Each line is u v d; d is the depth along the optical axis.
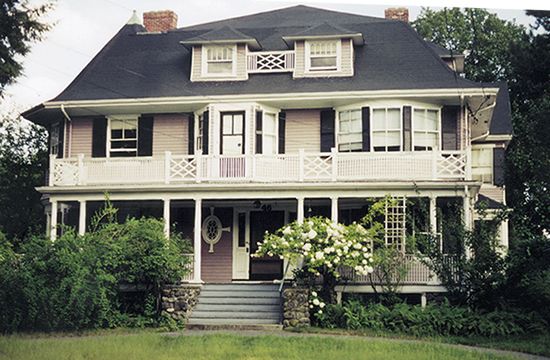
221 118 26.23
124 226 22.91
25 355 16.48
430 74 26.28
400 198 24.11
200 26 31.00
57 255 21.30
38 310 20.66
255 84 26.97
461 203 24.75
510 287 22.41
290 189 24.38
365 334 20.72
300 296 21.88
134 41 29.55
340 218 26.36
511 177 29.98
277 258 26.48
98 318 21.50
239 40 27.14
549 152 26.89
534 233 24.36
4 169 30.27
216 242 26.83
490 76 33.62
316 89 26.17
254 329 21.67
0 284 20.78
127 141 27.44
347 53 26.80
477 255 22.86
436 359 16.42
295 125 26.52
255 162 24.78
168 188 24.80
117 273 22.17
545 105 27.39
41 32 25.84
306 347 17.81
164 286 22.92
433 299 23.16
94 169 25.55
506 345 19.20
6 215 29.69
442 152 24.27
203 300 23.48
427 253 22.97
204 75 27.36
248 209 26.86
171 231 26.88
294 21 30.27
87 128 27.67
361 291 23.48
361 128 25.70
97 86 27.62
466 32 34.56
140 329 21.55
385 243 23.11
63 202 26.14
